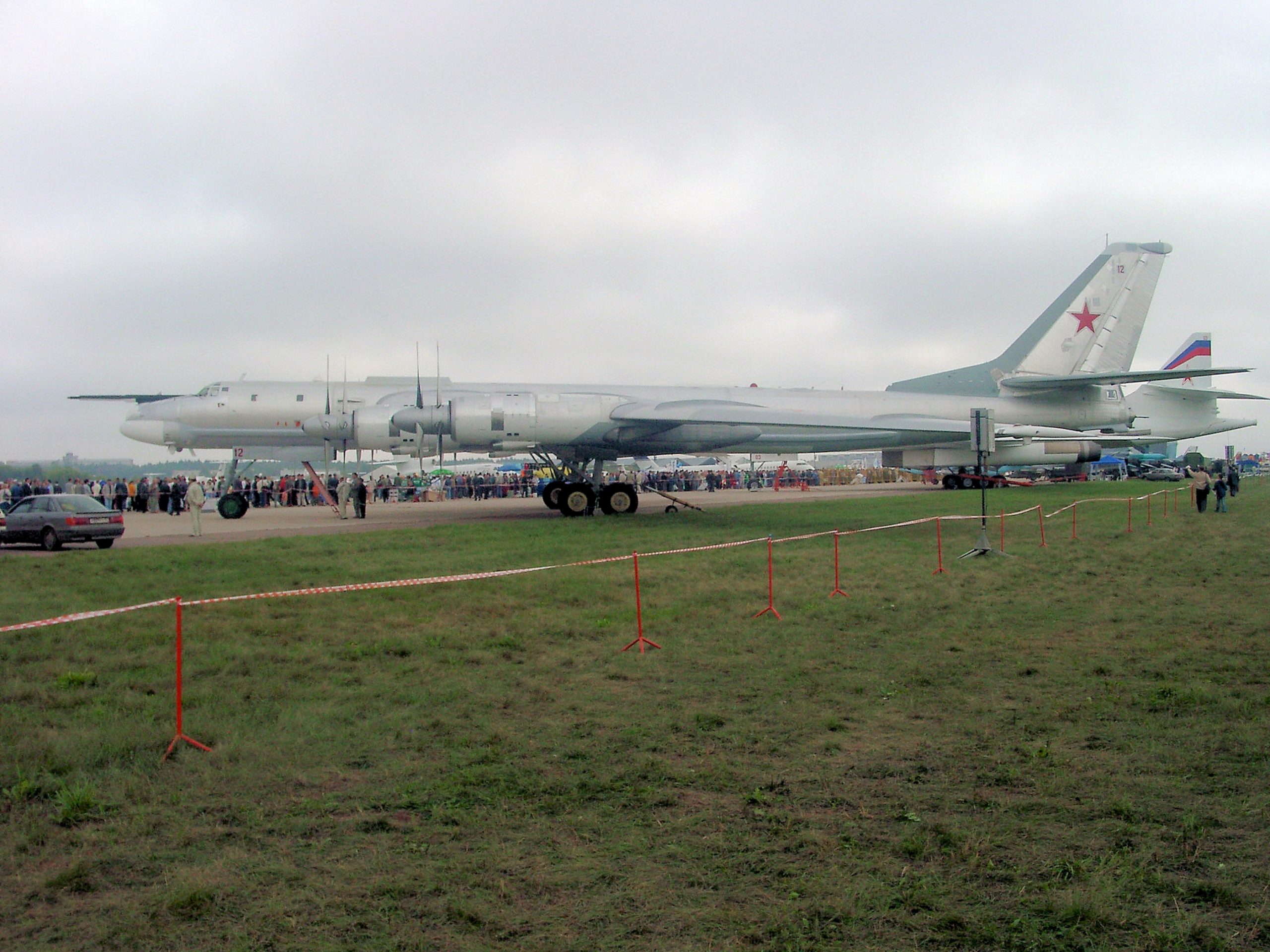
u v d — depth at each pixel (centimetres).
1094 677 790
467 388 2992
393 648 931
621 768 577
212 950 365
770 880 420
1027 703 712
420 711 712
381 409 2680
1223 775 544
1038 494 3956
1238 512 2716
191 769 577
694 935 373
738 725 667
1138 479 6034
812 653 905
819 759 589
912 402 3356
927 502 3466
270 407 2969
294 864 442
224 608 1158
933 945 363
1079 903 388
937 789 531
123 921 389
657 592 1275
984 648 918
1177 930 370
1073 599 1203
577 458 2814
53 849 461
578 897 406
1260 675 784
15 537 2095
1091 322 3550
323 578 1441
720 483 5672
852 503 3450
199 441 3064
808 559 1628
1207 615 1073
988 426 1681
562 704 732
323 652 920
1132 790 523
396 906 400
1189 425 4938
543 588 1312
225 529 2589
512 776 563
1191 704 695
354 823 491
